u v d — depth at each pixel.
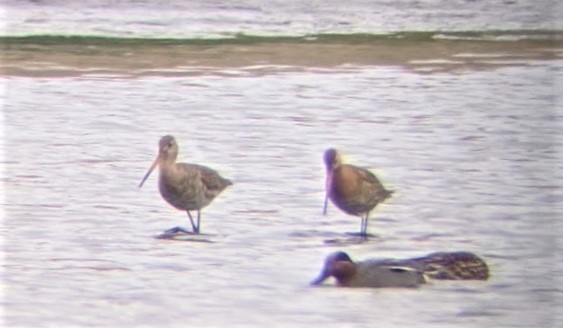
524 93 17.20
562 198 12.91
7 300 10.16
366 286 10.43
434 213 12.59
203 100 17.36
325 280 10.55
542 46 19.34
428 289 10.44
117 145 15.22
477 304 10.22
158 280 10.66
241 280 10.59
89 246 11.55
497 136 15.37
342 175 11.77
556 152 14.77
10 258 10.98
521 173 13.84
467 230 12.07
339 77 19.11
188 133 15.84
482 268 10.57
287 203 12.98
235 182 13.80
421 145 15.24
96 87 17.94
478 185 13.55
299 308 9.99
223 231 12.05
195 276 10.67
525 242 11.68
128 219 12.34
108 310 9.93
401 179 13.80
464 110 16.81
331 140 15.62
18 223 12.05
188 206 11.99
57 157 14.61
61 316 9.98
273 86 18.45
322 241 11.74
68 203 12.89
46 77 18.30
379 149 15.23
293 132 15.98
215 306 10.01
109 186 13.62
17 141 15.12
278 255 11.30
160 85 18.44
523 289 10.52
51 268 10.91
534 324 10.08
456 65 19.23
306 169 14.34
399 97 17.70
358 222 12.40
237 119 16.73
